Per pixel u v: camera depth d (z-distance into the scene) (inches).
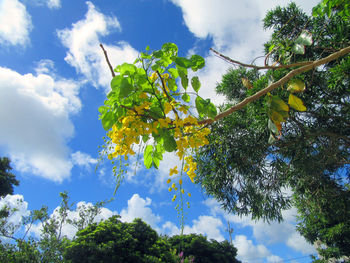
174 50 38.4
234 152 153.5
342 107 142.1
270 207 167.3
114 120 37.4
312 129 139.6
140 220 388.8
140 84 36.2
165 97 39.3
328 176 161.0
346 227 251.9
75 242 301.3
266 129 134.1
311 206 175.0
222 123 150.3
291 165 158.6
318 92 138.4
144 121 36.7
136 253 324.2
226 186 167.8
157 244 377.1
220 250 658.2
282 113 41.2
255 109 134.6
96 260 286.7
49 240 257.1
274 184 162.2
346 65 115.1
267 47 160.7
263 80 135.1
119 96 32.4
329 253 350.6
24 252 233.6
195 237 613.9
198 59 38.6
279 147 148.6
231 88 170.2
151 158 44.5
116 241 320.5
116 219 378.6
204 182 165.0
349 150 154.0
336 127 140.8
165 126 35.6
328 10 59.6
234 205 169.3
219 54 39.2
